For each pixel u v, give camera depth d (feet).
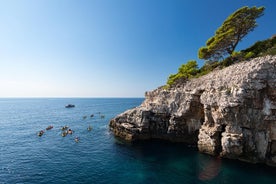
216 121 106.22
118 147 135.95
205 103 113.91
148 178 84.07
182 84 155.94
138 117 154.92
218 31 166.71
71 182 82.74
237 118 97.19
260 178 79.71
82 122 272.72
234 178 80.18
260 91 92.84
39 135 185.47
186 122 137.80
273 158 90.74
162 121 149.69
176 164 99.30
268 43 140.26
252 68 97.45
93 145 144.66
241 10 145.07
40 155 122.72
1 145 149.59
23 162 109.40
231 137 96.99
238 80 100.12
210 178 81.35
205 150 112.47
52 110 505.66
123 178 85.05
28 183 82.64
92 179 85.15
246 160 96.63
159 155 114.83
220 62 162.30
